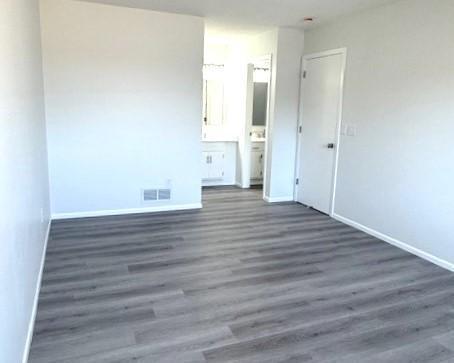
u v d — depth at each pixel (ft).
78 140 14.19
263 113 22.57
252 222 14.96
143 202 15.69
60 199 14.39
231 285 9.62
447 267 10.94
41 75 12.56
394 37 12.27
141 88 14.67
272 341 7.32
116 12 13.82
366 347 7.23
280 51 16.81
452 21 10.37
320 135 16.35
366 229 13.99
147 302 8.66
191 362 6.65
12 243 5.74
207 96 22.00
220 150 21.58
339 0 12.22
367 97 13.57
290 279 10.06
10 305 5.42
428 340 7.52
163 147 15.51
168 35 14.65
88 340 7.18
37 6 11.88
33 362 6.52
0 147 4.99
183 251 11.78
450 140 10.62
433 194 11.25
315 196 16.97
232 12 14.16
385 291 9.53
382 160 13.07
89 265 10.54
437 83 10.90
